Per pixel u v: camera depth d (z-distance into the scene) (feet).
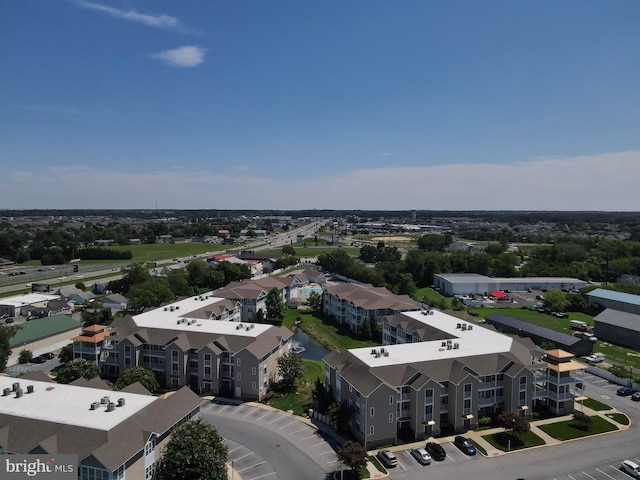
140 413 199.41
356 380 244.63
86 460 169.17
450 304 589.73
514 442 237.04
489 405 263.08
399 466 214.28
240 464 215.10
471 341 300.40
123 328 342.03
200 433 193.16
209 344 306.35
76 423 187.11
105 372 333.01
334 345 424.87
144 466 186.60
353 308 471.21
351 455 201.57
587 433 247.29
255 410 278.05
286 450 228.84
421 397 241.96
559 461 219.00
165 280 564.71
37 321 410.31
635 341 411.34
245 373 295.28
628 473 208.44
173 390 309.63
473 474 207.31
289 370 311.47
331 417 249.55
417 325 350.64
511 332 442.50
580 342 379.55
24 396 215.51
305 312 553.23
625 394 299.58
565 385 271.90
